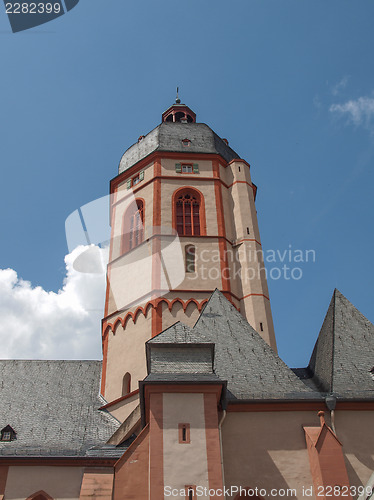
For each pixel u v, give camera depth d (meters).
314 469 22.62
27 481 27.05
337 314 31.88
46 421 32.12
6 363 37.88
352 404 24.78
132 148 50.44
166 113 56.56
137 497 22.91
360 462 23.25
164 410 23.16
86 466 26.73
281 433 23.94
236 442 23.58
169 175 45.31
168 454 22.02
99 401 34.81
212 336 30.03
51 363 38.19
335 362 28.30
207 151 47.50
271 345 36.88
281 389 25.94
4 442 29.80
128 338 37.16
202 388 23.77
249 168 47.84
